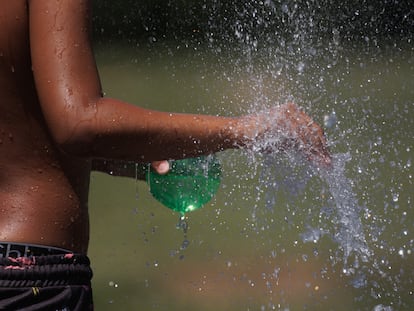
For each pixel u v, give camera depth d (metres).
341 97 21.58
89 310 6.46
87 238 6.62
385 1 27.33
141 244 16.25
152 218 17.55
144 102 27.52
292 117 6.62
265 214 14.27
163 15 37.84
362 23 26.84
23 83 6.21
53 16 5.97
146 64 33.53
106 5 39.53
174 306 13.42
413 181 15.34
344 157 7.71
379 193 14.41
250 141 6.47
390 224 14.07
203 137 6.31
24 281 6.13
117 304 13.64
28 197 6.27
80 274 6.41
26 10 6.13
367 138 17.48
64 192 6.39
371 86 23.67
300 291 13.30
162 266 15.08
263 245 14.76
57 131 5.91
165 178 7.59
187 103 26.64
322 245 14.58
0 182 6.25
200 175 7.60
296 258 14.17
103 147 5.97
